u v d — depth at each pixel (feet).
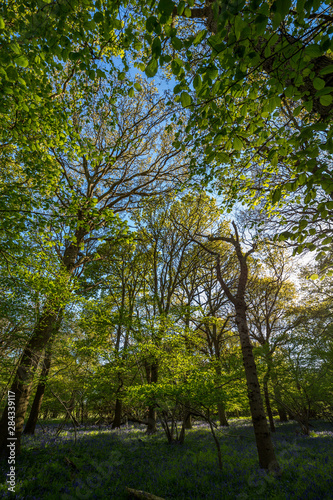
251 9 7.28
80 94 27.17
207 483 19.88
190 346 42.19
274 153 10.48
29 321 28.55
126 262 53.52
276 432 48.98
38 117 19.30
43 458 26.23
